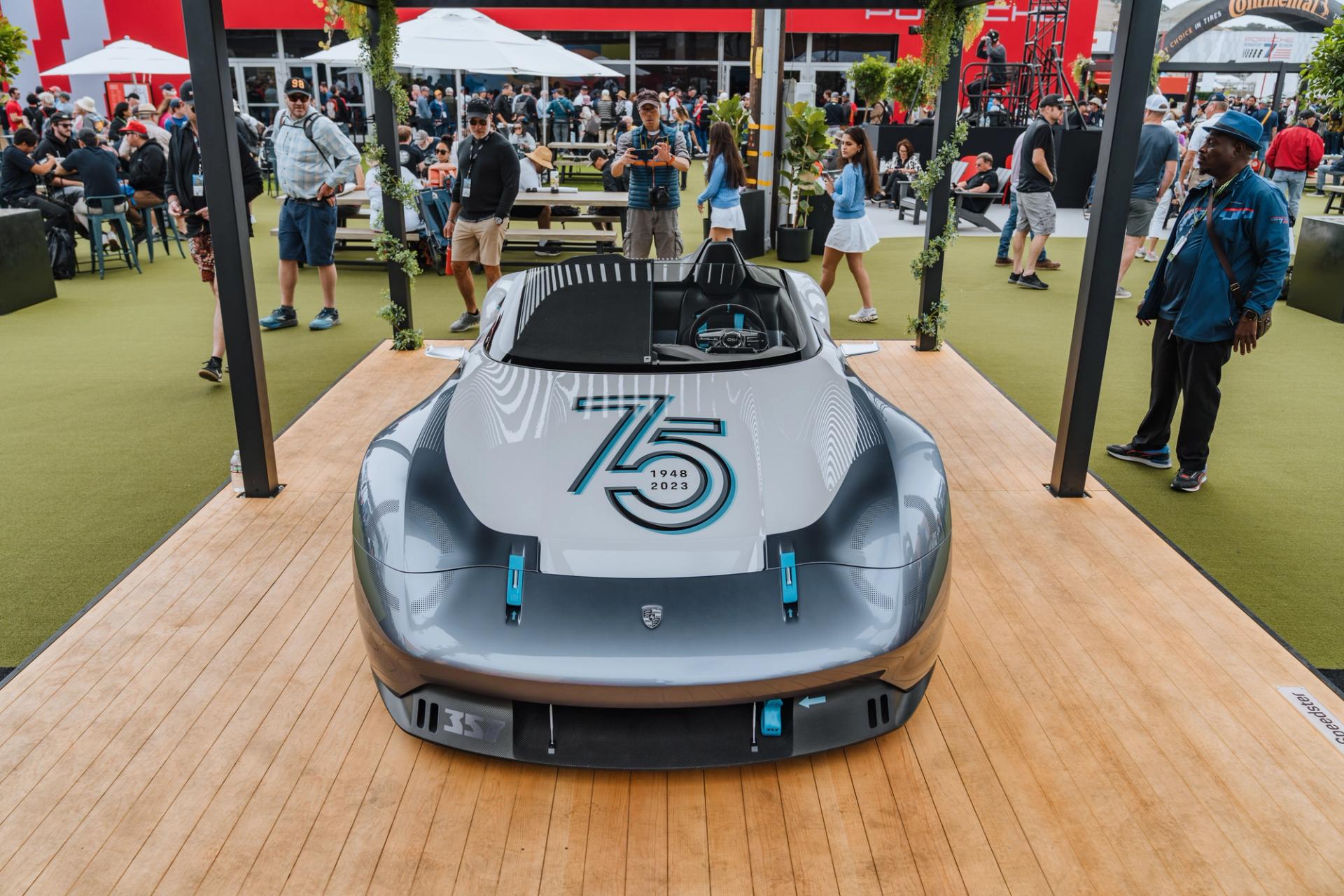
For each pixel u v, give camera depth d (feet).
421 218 31.07
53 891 6.86
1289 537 13.23
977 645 10.09
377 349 21.95
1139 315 15.35
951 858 7.24
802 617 7.34
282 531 12.66
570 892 6.93
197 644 9.97
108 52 51.62
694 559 7.57
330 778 8.05
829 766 8.25
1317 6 85.10
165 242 36.42
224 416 18.10
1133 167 12.29
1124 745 8.51
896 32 80.23
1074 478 13.82
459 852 7.29
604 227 37.17
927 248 21.20
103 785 7.91
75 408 18.49
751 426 9.02
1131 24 11.74
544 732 7.57
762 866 7.18
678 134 25.00
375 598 7.79
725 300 11.29
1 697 9.01
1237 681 9.46
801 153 35.50
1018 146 30.58
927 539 8.04
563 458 8.57
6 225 26.53
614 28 80.07
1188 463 14.64
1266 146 53.88
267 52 78.89
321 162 23.16
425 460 8.87
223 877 7.01
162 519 13.60
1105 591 11.24
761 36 37.32
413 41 39.55
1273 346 23.70
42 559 12.36
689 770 8.21
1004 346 23.27
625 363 10.12
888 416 9.90
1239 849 7.31
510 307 11.47
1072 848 7.32
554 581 7.44
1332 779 8.07
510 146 22.59
